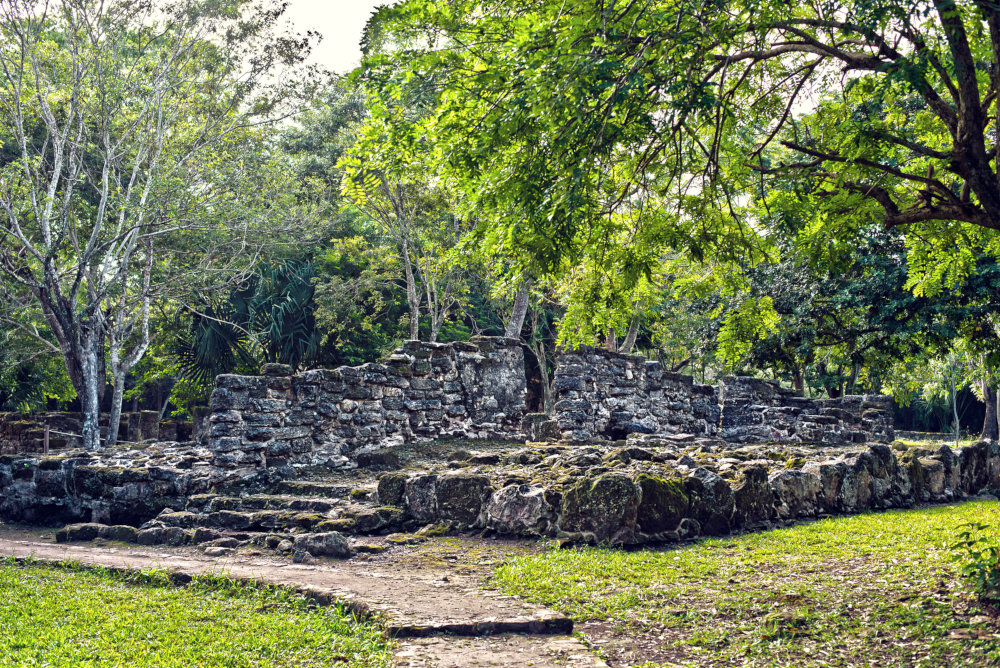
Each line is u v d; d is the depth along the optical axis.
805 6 8.10
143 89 24.02
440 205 26.88
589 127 6.79
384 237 31.00
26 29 21.67
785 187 8.64
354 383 14.70
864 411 21.80
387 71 7.53
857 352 22.39
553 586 8.09
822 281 21.30
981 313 18.38
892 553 9.23
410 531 10.80
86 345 21.98
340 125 32.56
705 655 6.45
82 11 21.97
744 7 6.61
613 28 7.35
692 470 11.21
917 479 14.38
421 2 7.46
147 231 23.53
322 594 7.64
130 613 7.21
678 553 9.44
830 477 12.63
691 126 8.53
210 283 25.69
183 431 28.59
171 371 32.75
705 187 8.59
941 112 6.73
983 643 6.06
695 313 27.72
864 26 5.81
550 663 6.10
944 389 41.41
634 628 7.05
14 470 14.41
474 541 10.27
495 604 7.47
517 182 7.25
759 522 11.17
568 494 10.04
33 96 23.36
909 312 20.41
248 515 11.23
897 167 8.01
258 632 6.71
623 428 17.64
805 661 6.20
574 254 7.81
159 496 12.73
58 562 9.28
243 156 24.92
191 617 7.12
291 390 13.80
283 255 29.12
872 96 8.48
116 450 17.52
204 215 23.86
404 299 31.33
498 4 7.73
